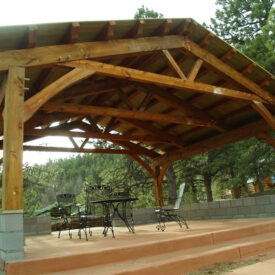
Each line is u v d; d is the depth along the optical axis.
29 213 15.29
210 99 8.11
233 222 6.29
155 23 5.49
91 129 9.30
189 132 9.93
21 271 3.01
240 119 8.73
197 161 15.62
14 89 3.97
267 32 9.58
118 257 3.46
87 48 4.88
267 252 3.88
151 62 6.79
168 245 3.80
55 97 6.39
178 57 6.73
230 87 7.55
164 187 16.91
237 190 14.41
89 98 8.11
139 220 9.04
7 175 3.52
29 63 4.23
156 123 9.89
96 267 3.21
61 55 4.59
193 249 3.83
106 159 28.05
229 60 6.63
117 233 5.93
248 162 11.38
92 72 4.84
